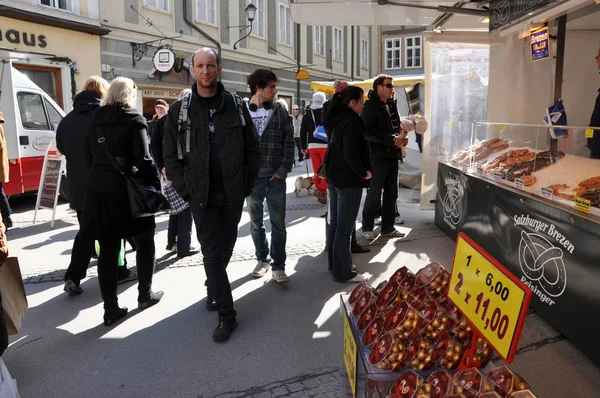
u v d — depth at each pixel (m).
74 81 11.79
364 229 5.58
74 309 3.80
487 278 1.72
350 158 3.86
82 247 4.00
